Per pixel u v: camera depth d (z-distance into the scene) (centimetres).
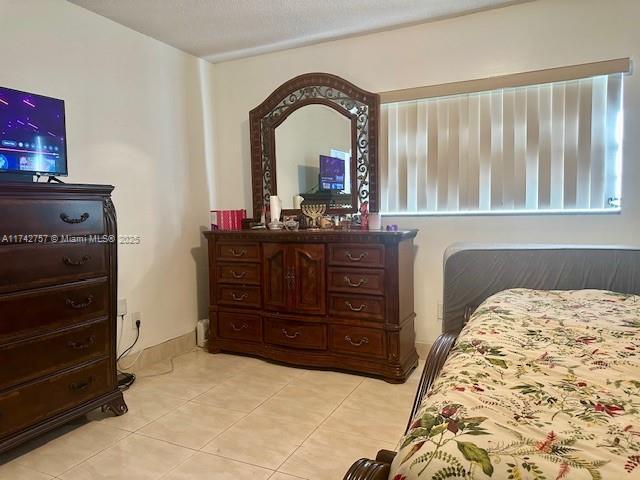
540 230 287
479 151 299
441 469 73
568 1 271
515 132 289
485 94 295
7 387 189
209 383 282
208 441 213
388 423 228
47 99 221
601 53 266
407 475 75
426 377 159
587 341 134
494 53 289
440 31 302
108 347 234
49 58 253
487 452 74
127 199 301
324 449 205
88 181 275
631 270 223
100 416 239
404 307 291
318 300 298
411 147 317
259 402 254
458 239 308
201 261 366
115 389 238
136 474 188
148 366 314
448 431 81
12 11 235
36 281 198
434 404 94
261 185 356
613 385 102
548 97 280
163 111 329
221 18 288
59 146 226
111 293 234
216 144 380
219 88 378
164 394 266
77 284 216
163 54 328
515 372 110
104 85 285
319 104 335
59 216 207
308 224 332
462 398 94
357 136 323
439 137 309
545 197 284
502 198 295
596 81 270
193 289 358
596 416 87
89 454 203
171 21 292
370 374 291
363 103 320
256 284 319
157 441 213
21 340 193
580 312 171
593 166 273
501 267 240
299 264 302
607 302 189
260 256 316
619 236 271
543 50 278
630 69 261
